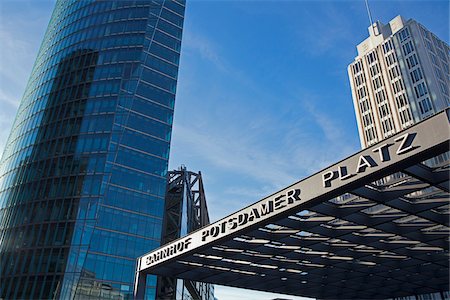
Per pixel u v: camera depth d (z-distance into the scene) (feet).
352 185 47.39
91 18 292.81
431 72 296.71
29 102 279.69
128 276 201.98
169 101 269.03
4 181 247.50
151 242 217.97
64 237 202.59
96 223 206.39
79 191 216.95
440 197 53.67
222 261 81.51
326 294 106.52
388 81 326.03
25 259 201.05
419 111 292.20
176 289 214.69
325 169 51.31
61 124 246.68
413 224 63.16
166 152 250.57
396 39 329.72
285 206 55.36
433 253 74.54
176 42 296.51
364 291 104.88
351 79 365.40
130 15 287.69
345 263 83.46
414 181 50.62
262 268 85.40
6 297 192.13
